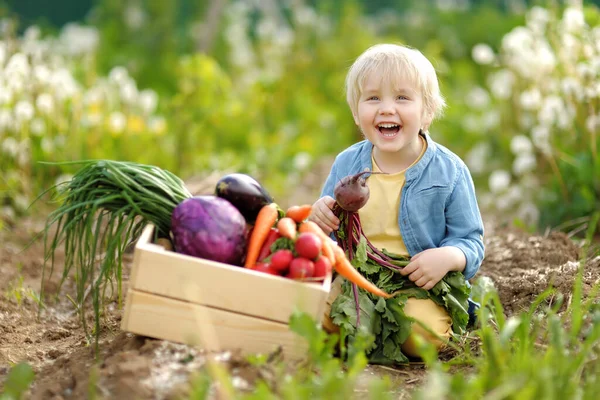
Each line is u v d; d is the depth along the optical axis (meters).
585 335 3.39
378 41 14.03
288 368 3.07
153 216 3.47
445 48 15.02
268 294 3.14
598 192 6.49
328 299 3.74
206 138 9.64
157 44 13.81
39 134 7.39
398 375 3.46
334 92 12.85
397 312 3.60
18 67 7.14
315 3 17.44
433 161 3.89
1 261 5.52
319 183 9.59
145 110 8.73
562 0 9.70
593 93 6.36
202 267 3.15
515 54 8.10
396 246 3.86
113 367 3.06
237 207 3.52
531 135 7.93
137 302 3.18
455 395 2.75
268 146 10.46
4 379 3.44
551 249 4.96
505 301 4.27
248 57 13.28
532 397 2.67
